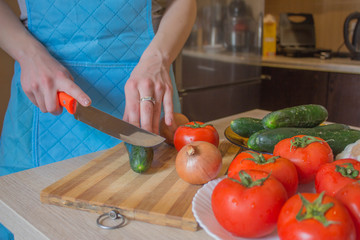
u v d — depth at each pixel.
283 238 0.36
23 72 0.72
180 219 0.48
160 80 0.75
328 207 0.34
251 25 2.06
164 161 0.69
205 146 0.58
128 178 0.61
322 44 2.59
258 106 2.32
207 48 1.83
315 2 2.57
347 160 0.48
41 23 0.83
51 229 0.48
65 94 0.65
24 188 0.61
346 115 1.95
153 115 0.75
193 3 0.91
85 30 0.83
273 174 0.46
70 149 0.86
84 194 0.55
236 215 0.40
